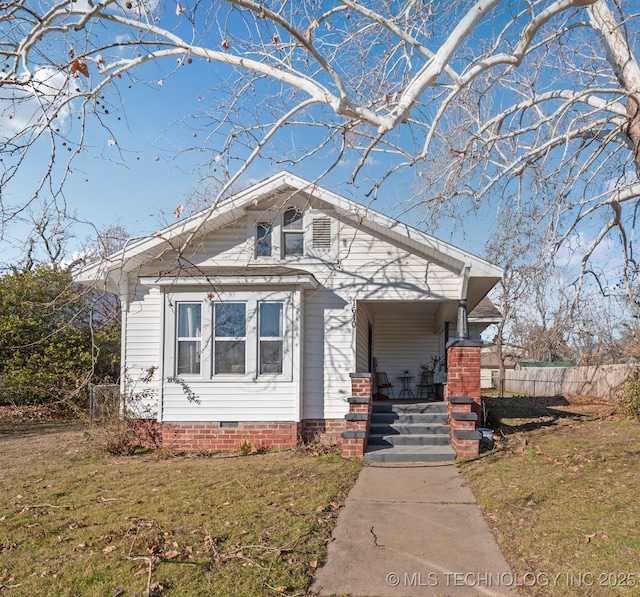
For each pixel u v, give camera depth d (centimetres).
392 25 600
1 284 1858
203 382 1174
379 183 758
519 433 1261
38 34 535
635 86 741
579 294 1002
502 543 586
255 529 619
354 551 568
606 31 783
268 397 1173
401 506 727
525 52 611
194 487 818
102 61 588
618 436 1185
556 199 800
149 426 1215
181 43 582
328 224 1264
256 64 592
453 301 1262
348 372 1227
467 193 823
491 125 847
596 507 672
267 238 1265
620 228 969
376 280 1248
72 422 1692
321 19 637
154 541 582
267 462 1011
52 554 562
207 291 1186
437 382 1709
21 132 568
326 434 1215
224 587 477
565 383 2623
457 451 1032
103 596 466
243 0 509
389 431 1158
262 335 1191
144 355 1242
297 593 472
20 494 810
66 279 1140
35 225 641
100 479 902
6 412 1767
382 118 539
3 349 1817
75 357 1878
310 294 1245
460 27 512
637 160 743
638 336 1452
